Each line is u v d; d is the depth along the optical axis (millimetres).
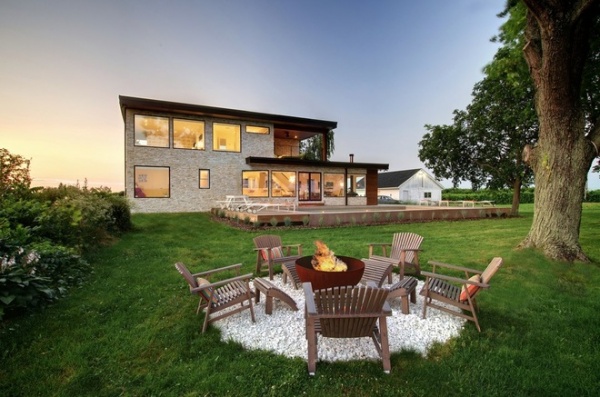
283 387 2551
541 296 4703
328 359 3006
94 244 7969
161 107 16750
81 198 8680
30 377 2650
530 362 2920
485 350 3150
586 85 8203
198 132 18578
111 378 2670
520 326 3707
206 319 3531
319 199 21844
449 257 7301
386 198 34344
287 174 20828
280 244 6641
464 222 15148
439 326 3723
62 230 6695
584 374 2744
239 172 19500
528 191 37156
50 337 3346
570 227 6656
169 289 5066
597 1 5652
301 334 3539
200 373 2719
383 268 5285
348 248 8500
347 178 22797
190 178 18219
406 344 3279
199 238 10211
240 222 13516
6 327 3510
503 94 17812
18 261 4102
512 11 8148
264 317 4023
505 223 14789
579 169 6641
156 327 3641
